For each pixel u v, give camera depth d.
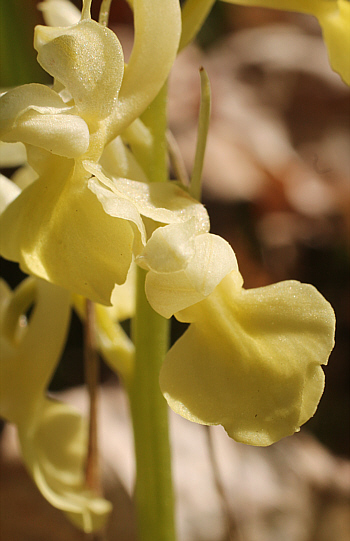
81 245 0.09
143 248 0.09
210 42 0.36
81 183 0.09
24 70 0.19
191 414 0.09
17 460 0.18
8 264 0.23
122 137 0.11
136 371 0.12
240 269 0.26
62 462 0.12
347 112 0.32
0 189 0.12
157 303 0.09
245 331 0.09
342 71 0.11
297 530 0.18
